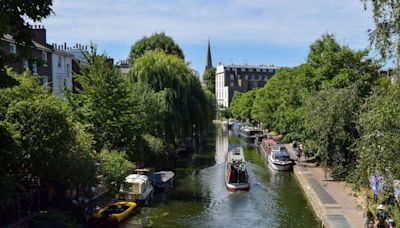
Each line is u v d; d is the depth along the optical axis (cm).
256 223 2353
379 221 1684
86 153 2183
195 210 2611
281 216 2484
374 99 1861
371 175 1689
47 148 1898
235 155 3778
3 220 1788
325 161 3130
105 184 2422
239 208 2673
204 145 6250
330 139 2959
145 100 3631
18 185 1426
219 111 13038
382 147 1494
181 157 4762
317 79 3706
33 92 2078
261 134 6912
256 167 4312
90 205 2405
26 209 1962
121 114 3020
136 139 3247
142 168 3391
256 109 7969
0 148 1383
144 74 3862
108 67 3139
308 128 3228
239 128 8912
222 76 14725
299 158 4344
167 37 6762
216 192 3108
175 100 3878
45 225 1745
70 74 4841
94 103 2969
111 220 2241
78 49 5731
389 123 1438
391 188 1598
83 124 2791
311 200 2681
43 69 4197
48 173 1977
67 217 1897
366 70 3481
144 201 2681
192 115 4097
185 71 4138
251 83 14562
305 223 2334
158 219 2405
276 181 3544
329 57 3631
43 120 1883
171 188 3225
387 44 1368
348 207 2348
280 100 5494
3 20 1091
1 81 1218
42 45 4266
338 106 2869
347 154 2928
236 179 3256
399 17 1313
